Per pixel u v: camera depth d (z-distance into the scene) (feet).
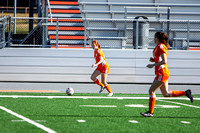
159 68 78.23
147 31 180.55
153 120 76.18
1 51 171.32
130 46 176.35
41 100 107.55
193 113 87.81
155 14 240.12
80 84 165.78
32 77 172.55
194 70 176.65
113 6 244.22
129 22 221.46
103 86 126.00
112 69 173.88
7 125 66.03
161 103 106.93
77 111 86.84
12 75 172.14
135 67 174.60
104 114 82.99
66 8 243.40
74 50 172.35
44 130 61.77
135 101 109.91
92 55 172.96
